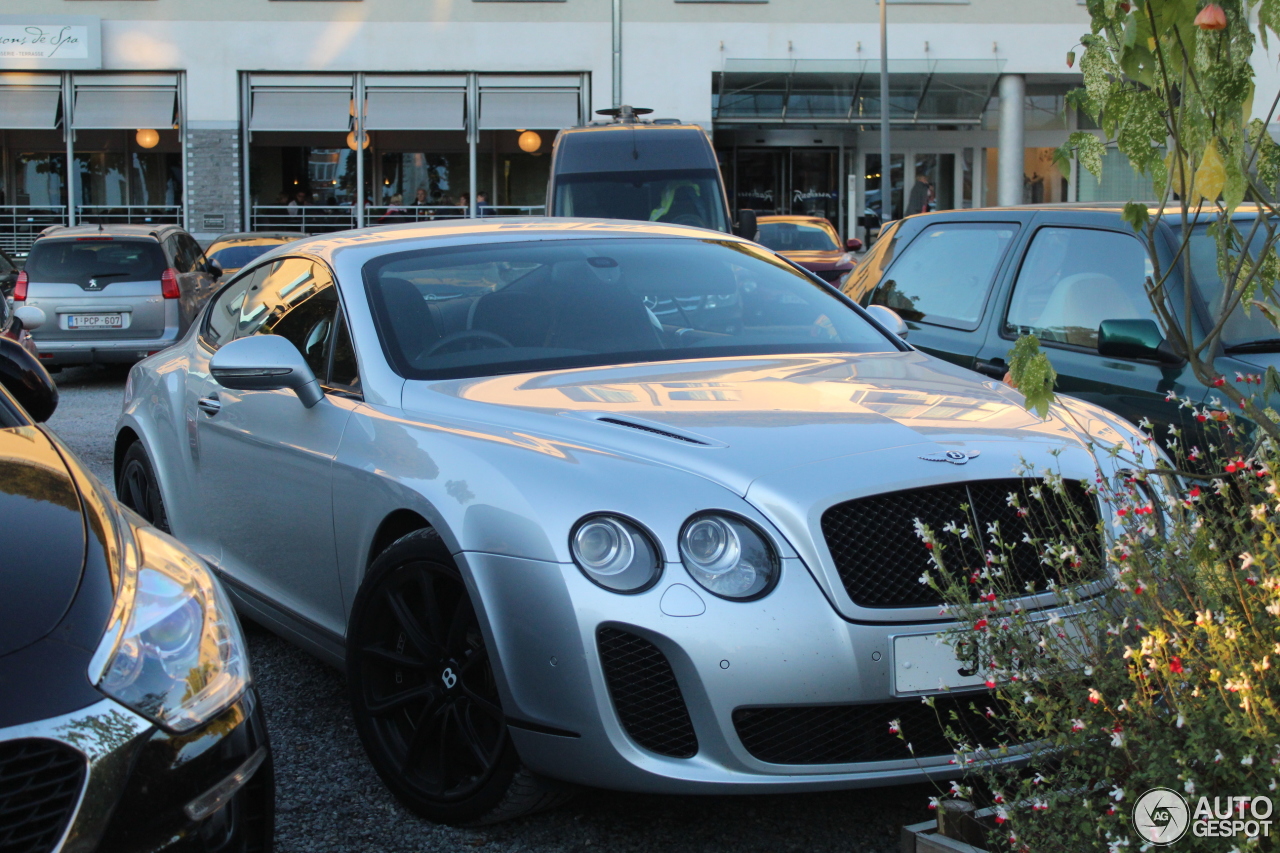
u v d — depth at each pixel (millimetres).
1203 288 4555
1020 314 5352
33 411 3973
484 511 2896
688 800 3213
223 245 18438
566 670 2701
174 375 4812
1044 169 27531
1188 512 2641
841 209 28219
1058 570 2670
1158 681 2309
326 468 3518
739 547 2729
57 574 2346
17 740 2047
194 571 2607
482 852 2977
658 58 26203
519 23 26094
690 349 3902
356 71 26109
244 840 2316
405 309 3832
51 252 13766
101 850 2072
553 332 3869
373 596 3223
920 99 26750
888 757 2764
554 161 14250
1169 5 1978
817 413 3223
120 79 26016
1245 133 2105
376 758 3250
